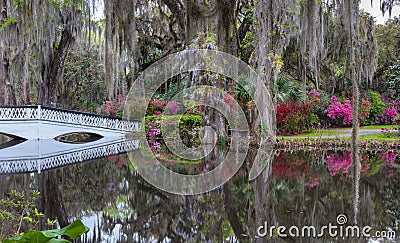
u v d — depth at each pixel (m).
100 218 4.02
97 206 4.49
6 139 16.62
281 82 12.66
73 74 21.23
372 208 4.16
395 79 15.53
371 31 13.14
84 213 4.21
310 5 8.85
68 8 14.45
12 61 16.95
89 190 5.38
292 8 8.83
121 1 10.51
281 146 9.95
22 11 12.94
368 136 11.77
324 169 6.74
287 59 14.30
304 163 7.52
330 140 10.87
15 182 6.09
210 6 9.02
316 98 13.78
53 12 14.17
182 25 11.68
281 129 12.64
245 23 13.21
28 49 15.33
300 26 10.05
